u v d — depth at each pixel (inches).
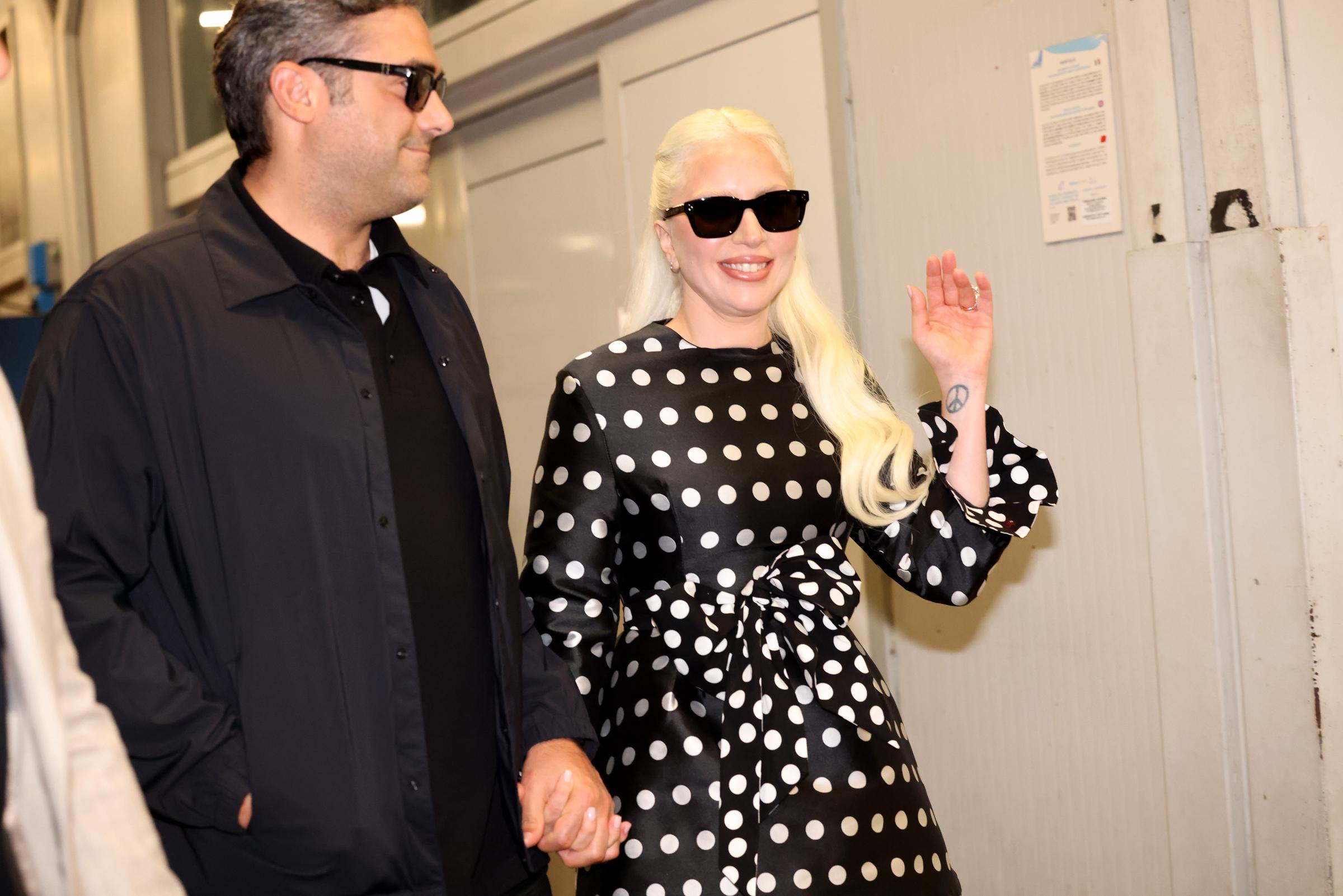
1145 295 78.2
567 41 122.6
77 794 29.4
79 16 205.2
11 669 27.7
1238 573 75.8
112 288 45.5
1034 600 88.4
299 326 47.8
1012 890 91.6
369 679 46.1
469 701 50.4
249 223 48.9
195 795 43.4
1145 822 82.2
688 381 56.4
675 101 111.3
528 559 55.2
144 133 187.0
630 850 49.5
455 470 52.0
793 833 49.7
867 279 97.3
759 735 50.9
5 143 227.8
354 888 45.4
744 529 54.2
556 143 131.9
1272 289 72.6
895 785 52.0
